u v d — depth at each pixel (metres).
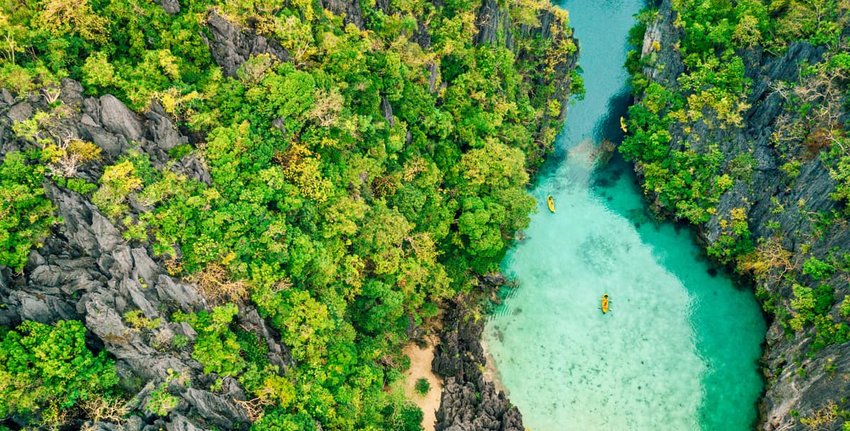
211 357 44.56
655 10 89.38
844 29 72.06
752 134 75.06
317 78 55.72
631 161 85.44
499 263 74.44
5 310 40.44
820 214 64.69
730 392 65.19
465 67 75.50
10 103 42.38
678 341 68.88
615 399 64.69
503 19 80.75
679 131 78.81
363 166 59.22
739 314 70.69
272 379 47.25
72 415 40.91
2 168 41.22
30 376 38.97
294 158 54.62
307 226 54.47
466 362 64.81
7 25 43.91
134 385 43.12
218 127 49.75
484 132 74.00
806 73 70.94
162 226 45.75
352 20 63.50
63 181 42.56
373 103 61.62
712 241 74.44
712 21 79.31
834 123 67.44
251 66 52.00
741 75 75.62
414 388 62.75
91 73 45.38
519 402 64.31
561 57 88.56
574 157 86.94
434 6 74.19
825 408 54.84
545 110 87.12
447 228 67.12
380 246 59.53
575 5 104.62
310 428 46.97
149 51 49.19
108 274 43.38
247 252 49.03
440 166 69.38
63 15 45.84
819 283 62.47
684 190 76.19
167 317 44.50
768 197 71.19
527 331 69.44
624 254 76.25
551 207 80.75
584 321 70.25
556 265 75.12
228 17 52.28
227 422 44.97
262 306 49.41
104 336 41.94
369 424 53.97
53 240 42.81
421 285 64.25
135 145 46.28
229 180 49.69
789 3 76.31
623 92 93.56
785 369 62.62
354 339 58.19
